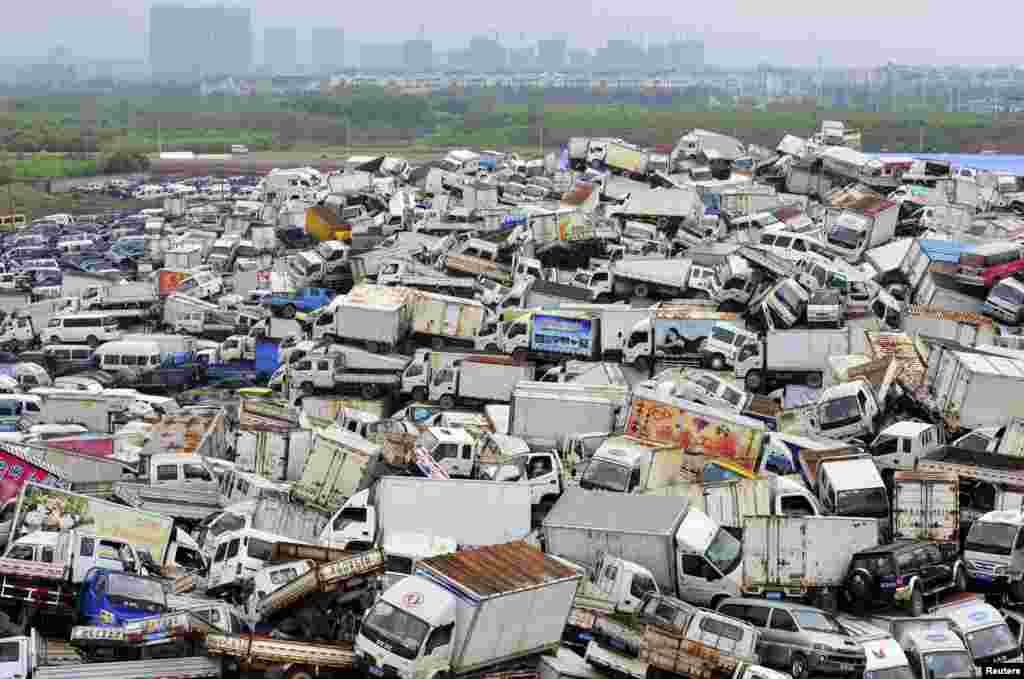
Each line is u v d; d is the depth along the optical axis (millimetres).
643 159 118750
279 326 72875
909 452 43906
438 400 59750
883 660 29938
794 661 30000
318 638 31328
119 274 98125
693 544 34531
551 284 73938
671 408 46125
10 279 101938
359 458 42156
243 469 46969
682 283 72625
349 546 37500
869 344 55375
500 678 28750
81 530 34969
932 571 34469
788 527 34594
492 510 38094
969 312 66250
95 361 71750
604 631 30047
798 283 62375
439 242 89625
